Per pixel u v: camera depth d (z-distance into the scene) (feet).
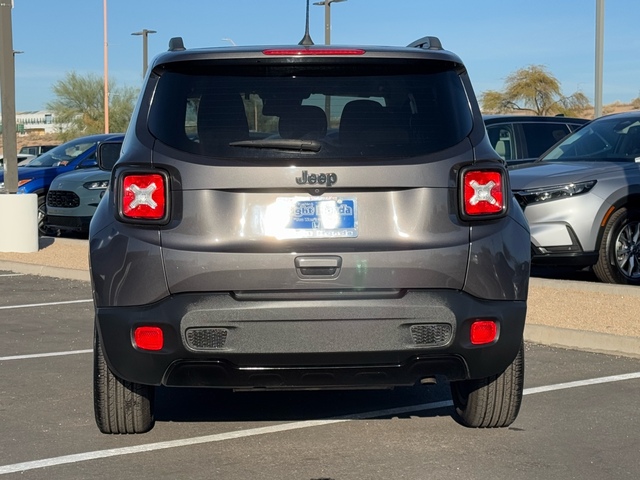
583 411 20.21
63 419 19.80
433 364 15.80
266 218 15.44
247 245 15.39
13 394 22.00
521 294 16.07
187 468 16.56
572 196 34.14
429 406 20.68
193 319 15.31
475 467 16.51
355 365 15.60
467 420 18.61
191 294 15.43
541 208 34.37
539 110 169.37
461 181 15.74
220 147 15.65
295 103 15.99
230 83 16.15
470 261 15.64
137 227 15.70
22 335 29.73
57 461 16.94
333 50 16.12
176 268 15.35
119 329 15.69
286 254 15.30
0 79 52.19
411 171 15.56
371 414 20.02
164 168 15.60
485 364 16.07
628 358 25.62
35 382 23.25
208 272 15.29
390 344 15.46
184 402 21.08
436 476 16.05
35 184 61.57
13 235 51.52
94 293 16.07
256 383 15.81
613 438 18.25
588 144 38.42
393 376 15.83
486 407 18.03
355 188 15.49
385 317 15.37
